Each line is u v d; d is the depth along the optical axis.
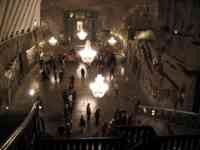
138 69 18.83
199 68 10.77
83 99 15.41
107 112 13.83
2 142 4.98
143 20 22.05
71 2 25.64
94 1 25.77
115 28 26.12
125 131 7.36
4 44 13.23
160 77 14.68
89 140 5.67
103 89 9.48
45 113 13.39
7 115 6.37
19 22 14.75
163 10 16.89
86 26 26.55
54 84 17.42
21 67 16.98
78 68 21.16
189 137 5.98
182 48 12.70
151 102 14.84
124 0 24.94
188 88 11.53
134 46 21.11
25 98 14.61
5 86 13.00
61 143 5.72
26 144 5.41
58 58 22.48
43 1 24.80
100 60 21.45
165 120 12.12
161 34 16.80
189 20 12.26
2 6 10.12
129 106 14.57
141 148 6.08
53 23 25.98
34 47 20.94
